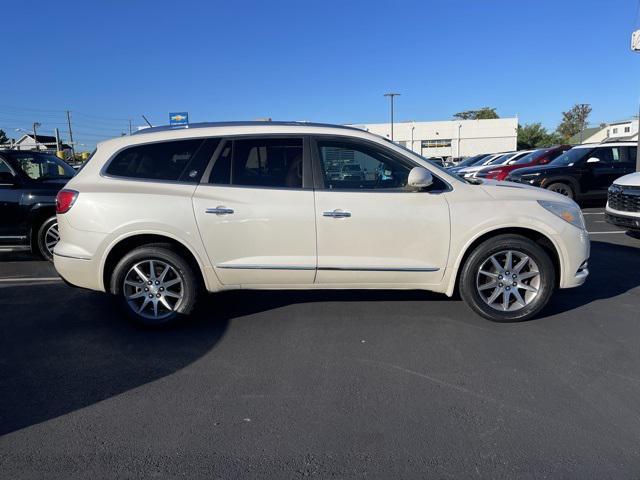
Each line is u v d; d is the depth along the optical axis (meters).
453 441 2.79
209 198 4.31
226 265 4.36
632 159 12.55
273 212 4.30
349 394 3.33
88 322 4.75
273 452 2.71
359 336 4.32
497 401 3.21
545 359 3.81
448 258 4.41
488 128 64.62
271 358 3.90
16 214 7.02
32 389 3.44
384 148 4.45
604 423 2.95
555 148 15.05
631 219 7.64
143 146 4.45
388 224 4.32
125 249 4.49
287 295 5.48
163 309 4.54
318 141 4.45
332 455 2.68
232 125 4.55
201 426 2.97
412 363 3.78
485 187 4.56
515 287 4.51
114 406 3.21
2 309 5.16
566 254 4.48
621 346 4.04
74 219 4.31
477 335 4.30
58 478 2.52
